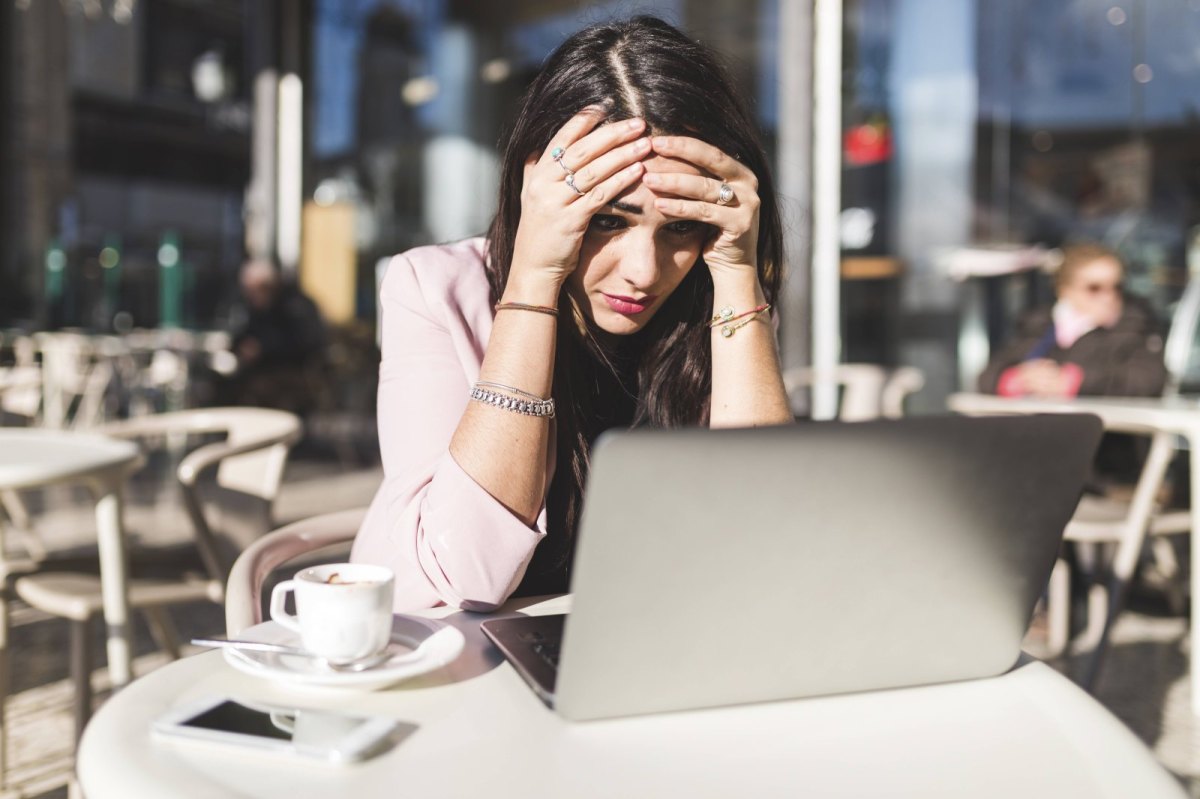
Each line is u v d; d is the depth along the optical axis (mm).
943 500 717
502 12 6895
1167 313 5438
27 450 2070
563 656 682
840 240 4781
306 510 5090
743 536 674
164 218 9672
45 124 8875
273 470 2391
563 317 1206
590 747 683
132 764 634
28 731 2570
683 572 672
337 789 613
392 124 7637
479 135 7168
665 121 1119
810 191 4734
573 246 1069
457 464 1041
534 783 632
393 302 1266
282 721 691
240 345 6863
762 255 1291
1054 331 3979
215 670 806
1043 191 5273
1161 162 5406
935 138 4980
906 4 4902
